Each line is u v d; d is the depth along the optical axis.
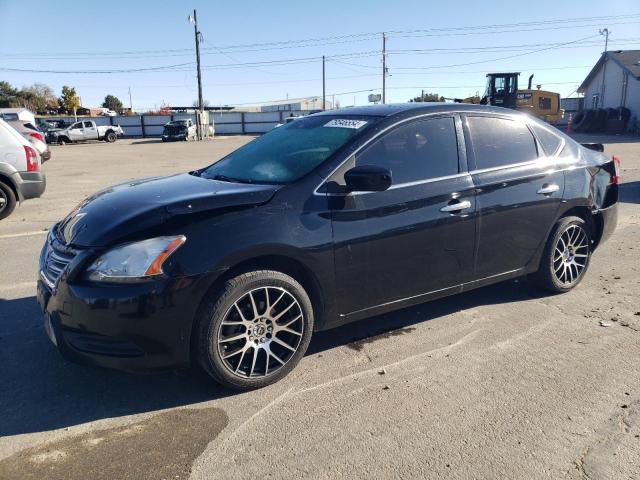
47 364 3.69
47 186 13.31
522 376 3.46
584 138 31.00
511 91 31.62
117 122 55.00
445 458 2.68
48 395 3.31
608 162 5.14
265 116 59.12
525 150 4.45
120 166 19.42
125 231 3.04
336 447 2.77
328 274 3.47
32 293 5.06
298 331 3.43
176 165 19.67
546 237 4.61
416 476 2.55
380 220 3.60
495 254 4.26
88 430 2.95
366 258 3.59
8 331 4.20
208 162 20.88
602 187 4.98
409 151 3.83
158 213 3.12
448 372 3.52
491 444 2.78
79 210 3.63
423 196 3.78
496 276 4.36
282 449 2.76
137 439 2.87
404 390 3.31
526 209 4.36
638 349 3.80
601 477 2.53
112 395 3.30
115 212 3.28
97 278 2.97
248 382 3.29
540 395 3.23
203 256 3.03
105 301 2.92
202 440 2.85
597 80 43.12
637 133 35.41
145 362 3.03
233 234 3.11
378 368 3.59
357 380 3.44
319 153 3.69
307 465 2.64
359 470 2.60
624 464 2.62
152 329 2.97
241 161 4.21
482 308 4.59
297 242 3.29
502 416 3.02
